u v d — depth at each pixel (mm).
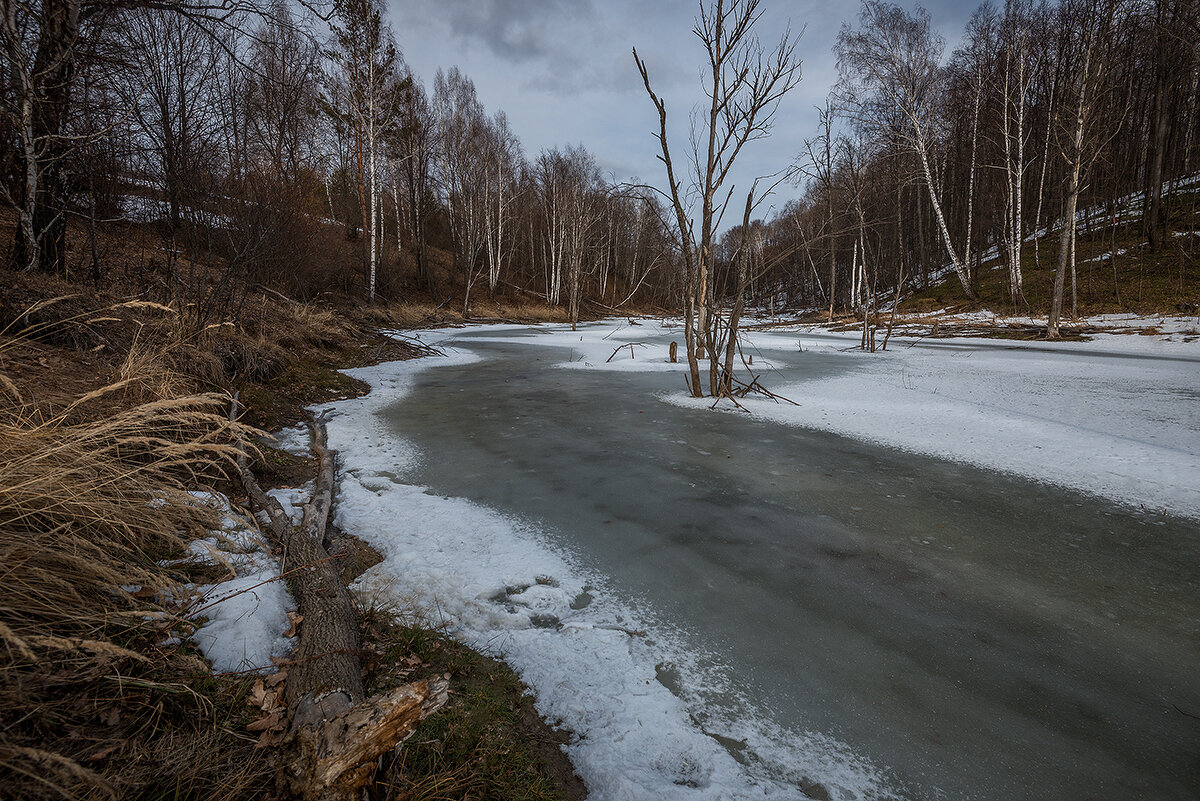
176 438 3824
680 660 2422
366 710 1518
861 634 2648
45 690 1608
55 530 1994
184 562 2619
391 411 7395
